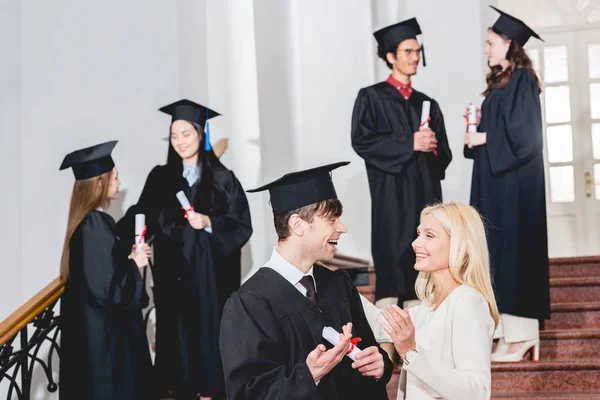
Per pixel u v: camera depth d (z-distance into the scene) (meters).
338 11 7.09
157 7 6.17
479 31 7.18
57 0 5.94
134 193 5.91
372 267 6.20
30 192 5.72
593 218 7.32
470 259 2.97
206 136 5.44
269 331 2.69
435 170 5.57
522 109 5.03
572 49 7.45
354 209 6.99
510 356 4.88
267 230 6.46
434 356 2.76
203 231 5.25
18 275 5.63
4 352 4.30
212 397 5.12
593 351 5.00
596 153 7.36
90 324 4.47
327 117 7.04
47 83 5.85
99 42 5.99
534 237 4.94
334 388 2.72
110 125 5.93
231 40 6.61
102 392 4.44
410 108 5.62
